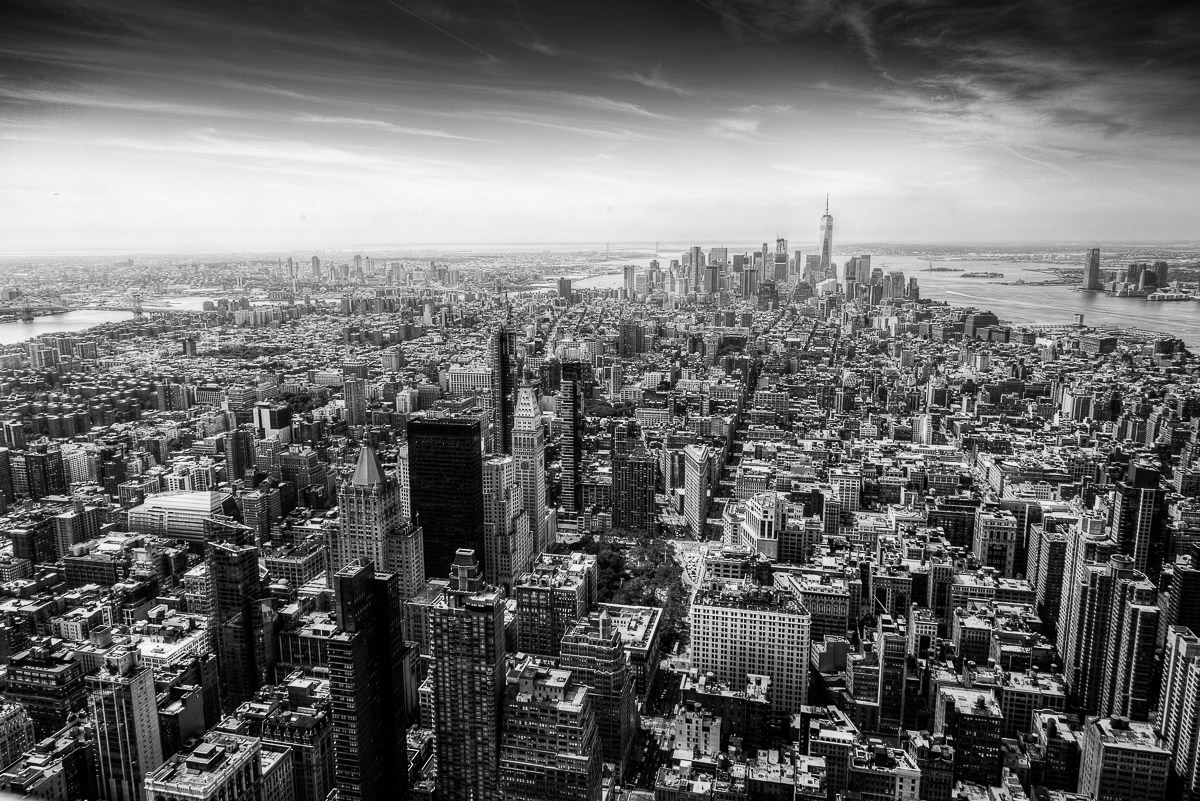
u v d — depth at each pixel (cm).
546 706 19575
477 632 19962
